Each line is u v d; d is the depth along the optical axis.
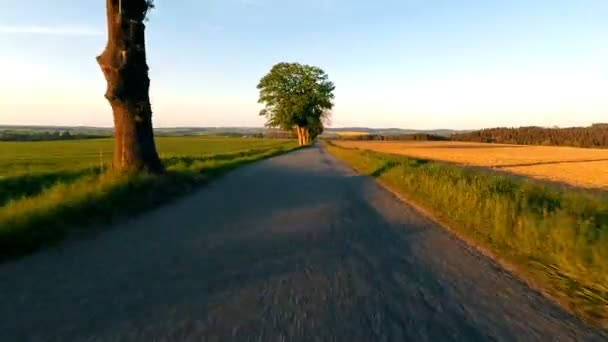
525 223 6.26
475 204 7.96
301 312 3.63
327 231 7.04
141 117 10.97
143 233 6.57
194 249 5.65
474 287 4.48
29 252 5.36
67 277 4.40
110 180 9.38
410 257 5.60
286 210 9.08
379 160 23.73
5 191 12.38
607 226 5.79
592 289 4.45
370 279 4.61
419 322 3.52
